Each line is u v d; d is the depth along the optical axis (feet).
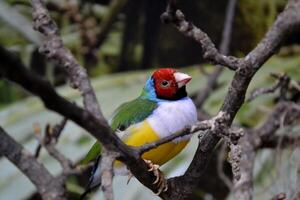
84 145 36.22
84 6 48.19
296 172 28.55
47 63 46.24
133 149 14.29
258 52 16.26
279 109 31.37
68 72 13.87
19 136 39.52
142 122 26.22
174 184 17.66
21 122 40.27
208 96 37.17
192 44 48.11
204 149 17.08
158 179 17.51
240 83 16.21
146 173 15.72
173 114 26.04
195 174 17.47
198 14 45.83
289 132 31.45
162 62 48.91
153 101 27.09
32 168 13.96
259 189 31.32
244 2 43.83
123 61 50.98
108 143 12.75
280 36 16.31
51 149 18.02
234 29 44.16
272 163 32.30
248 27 44.06
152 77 27.58
